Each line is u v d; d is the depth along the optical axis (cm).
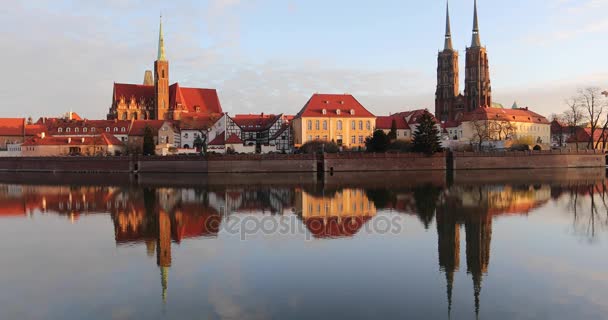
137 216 5756
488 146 16038
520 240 4284
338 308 2711
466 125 19700
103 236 4619
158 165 13550
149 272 3384
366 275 3275
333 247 4034
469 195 7444
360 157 12756
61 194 8338
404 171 12800
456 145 16012
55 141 17112
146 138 14588
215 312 2666
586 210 5953
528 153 13775
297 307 2727
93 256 3844
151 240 4388
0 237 4641
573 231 4672
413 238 4372
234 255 3797
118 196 7869
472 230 4719
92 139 17312
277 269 3422
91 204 6919
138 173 13575
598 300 2802
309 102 15750
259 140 16825
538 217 5456
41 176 13288
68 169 14975
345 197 7312
